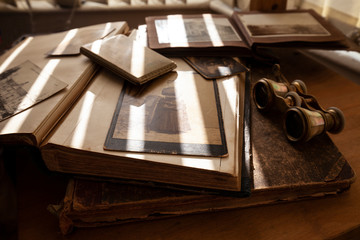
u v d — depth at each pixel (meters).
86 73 0.34
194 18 0.51
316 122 0.29
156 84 0.35
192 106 0.31
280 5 0.54
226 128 0.28
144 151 0.25
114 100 0.32
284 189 0.27
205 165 0.24
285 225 0.27
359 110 0.39
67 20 0.68
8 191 0.61
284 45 0.42
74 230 0.27
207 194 0.26
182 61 0.40
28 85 0.31
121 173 0.26
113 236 0.27
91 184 0.27
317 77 0.46
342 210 0.28
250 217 0.28
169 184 0.26
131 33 0.47
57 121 0.28
